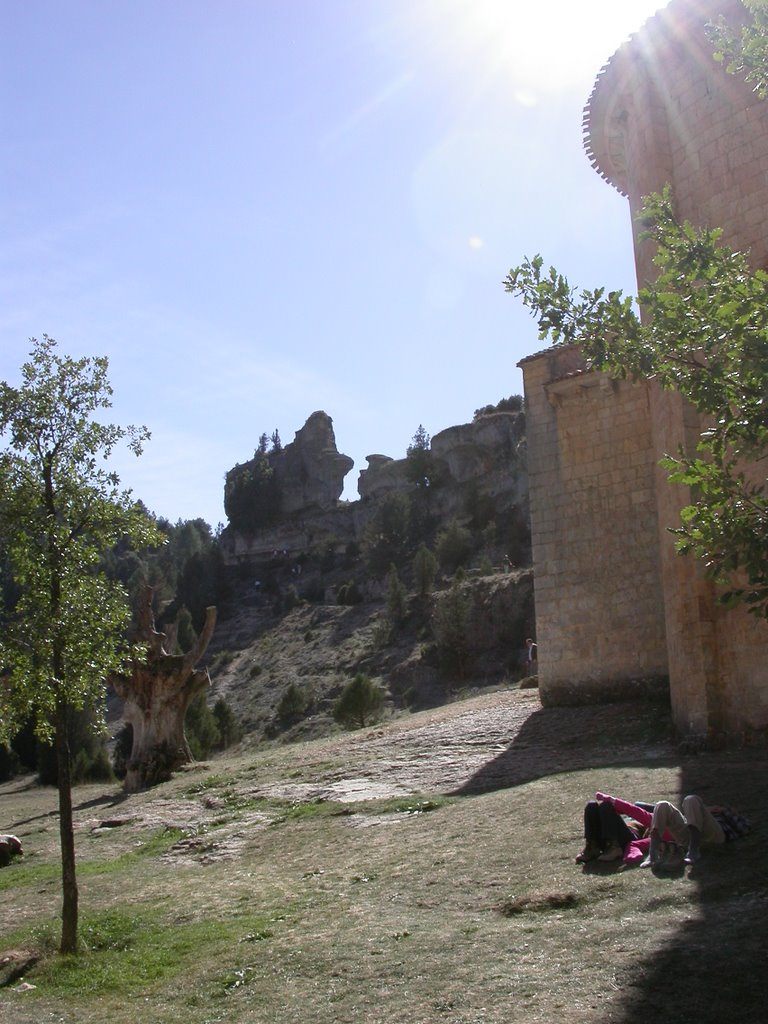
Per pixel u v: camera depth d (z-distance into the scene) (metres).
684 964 7.83
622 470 26.69
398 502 122.44
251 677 97.94
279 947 10.37
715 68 19.61
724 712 17.89
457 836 14.13
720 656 18.08
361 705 50.50
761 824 11.57
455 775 19.77
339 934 10.42
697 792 13.86
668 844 10.81
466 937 9.53
